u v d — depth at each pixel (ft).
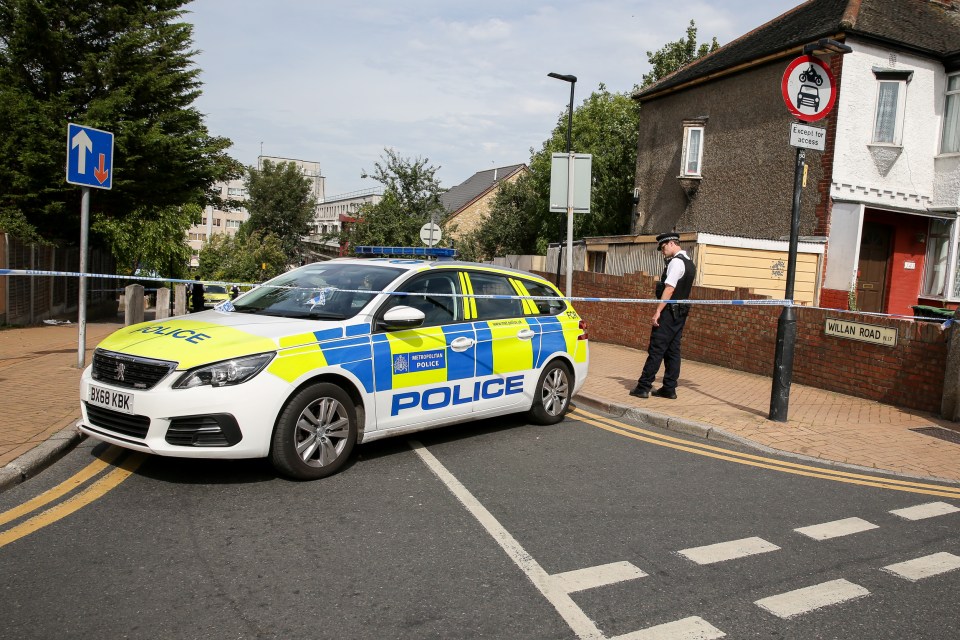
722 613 10.56
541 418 22.48
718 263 47.57
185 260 108.68
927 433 23.31
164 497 14.35
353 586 10.93
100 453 16.88
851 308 48.24
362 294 17.89
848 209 50.88
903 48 51.49
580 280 51.75
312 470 15.72
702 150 63.98
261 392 14.66
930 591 11.63
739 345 35.60
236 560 11.64
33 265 56.85
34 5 54.80
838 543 13.64
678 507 15.37
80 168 25.63
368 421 16.93
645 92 71.87
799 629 10.19
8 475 14.34
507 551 12.53
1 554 11.48
